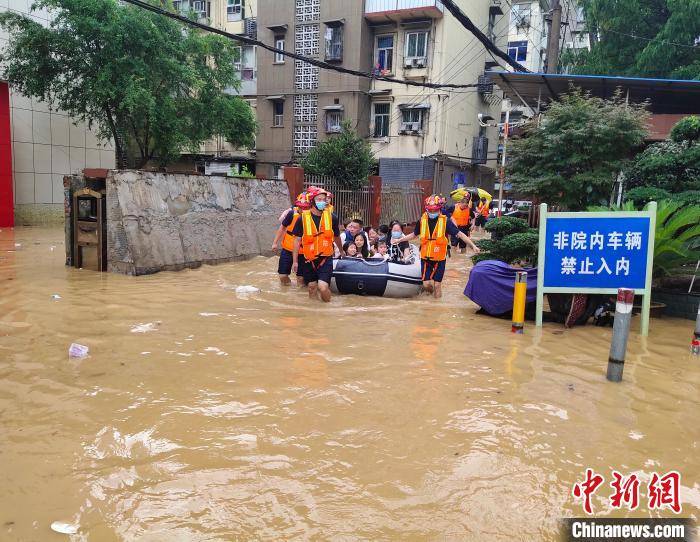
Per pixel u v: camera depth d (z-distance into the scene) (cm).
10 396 406
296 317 682
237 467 314
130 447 334
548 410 410
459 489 300
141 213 959
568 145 1059
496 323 700
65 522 262
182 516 269
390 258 902
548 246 683
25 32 1633
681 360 558
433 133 2589
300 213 779
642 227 652
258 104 2847
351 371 479
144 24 1697
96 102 1750
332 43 2609
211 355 512
